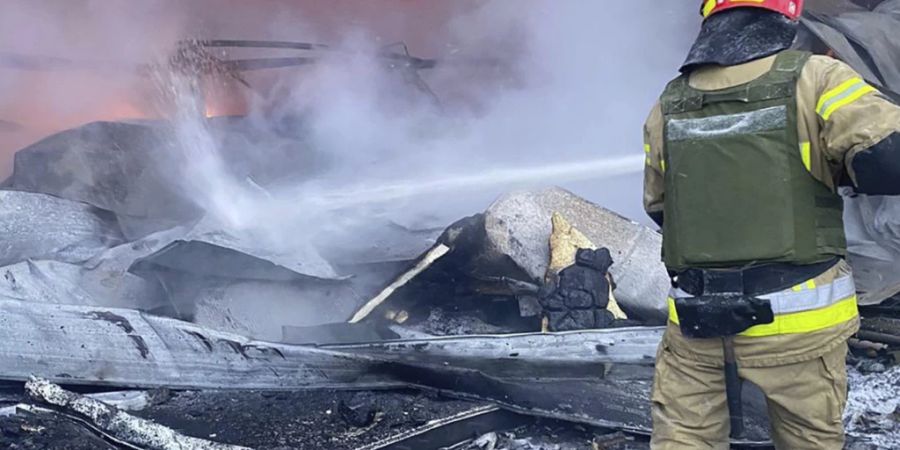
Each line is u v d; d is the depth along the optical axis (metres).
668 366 2.44
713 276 2.23
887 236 5.29
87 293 4.32
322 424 3.52
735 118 2.19
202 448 3.24
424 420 3.47
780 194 2.14
